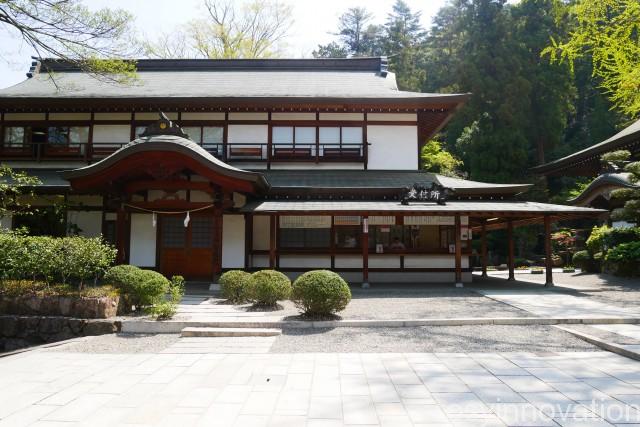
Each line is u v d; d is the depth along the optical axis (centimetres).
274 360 632
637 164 1405
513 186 1466
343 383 526
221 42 3034
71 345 741
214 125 1683
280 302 1073
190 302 1072
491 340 737
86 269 942
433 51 4578
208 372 576
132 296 956
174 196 1341
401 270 1562
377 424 406
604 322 845
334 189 1412
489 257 3041
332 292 862
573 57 1198
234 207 1434
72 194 1491
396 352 671
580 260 1939
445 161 2919
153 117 1680
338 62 2109
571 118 4094
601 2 1083
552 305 1012
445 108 1672
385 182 1510
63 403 466
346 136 1689
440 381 530
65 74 2002
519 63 3178
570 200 2212
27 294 893
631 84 1092
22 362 631
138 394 493
